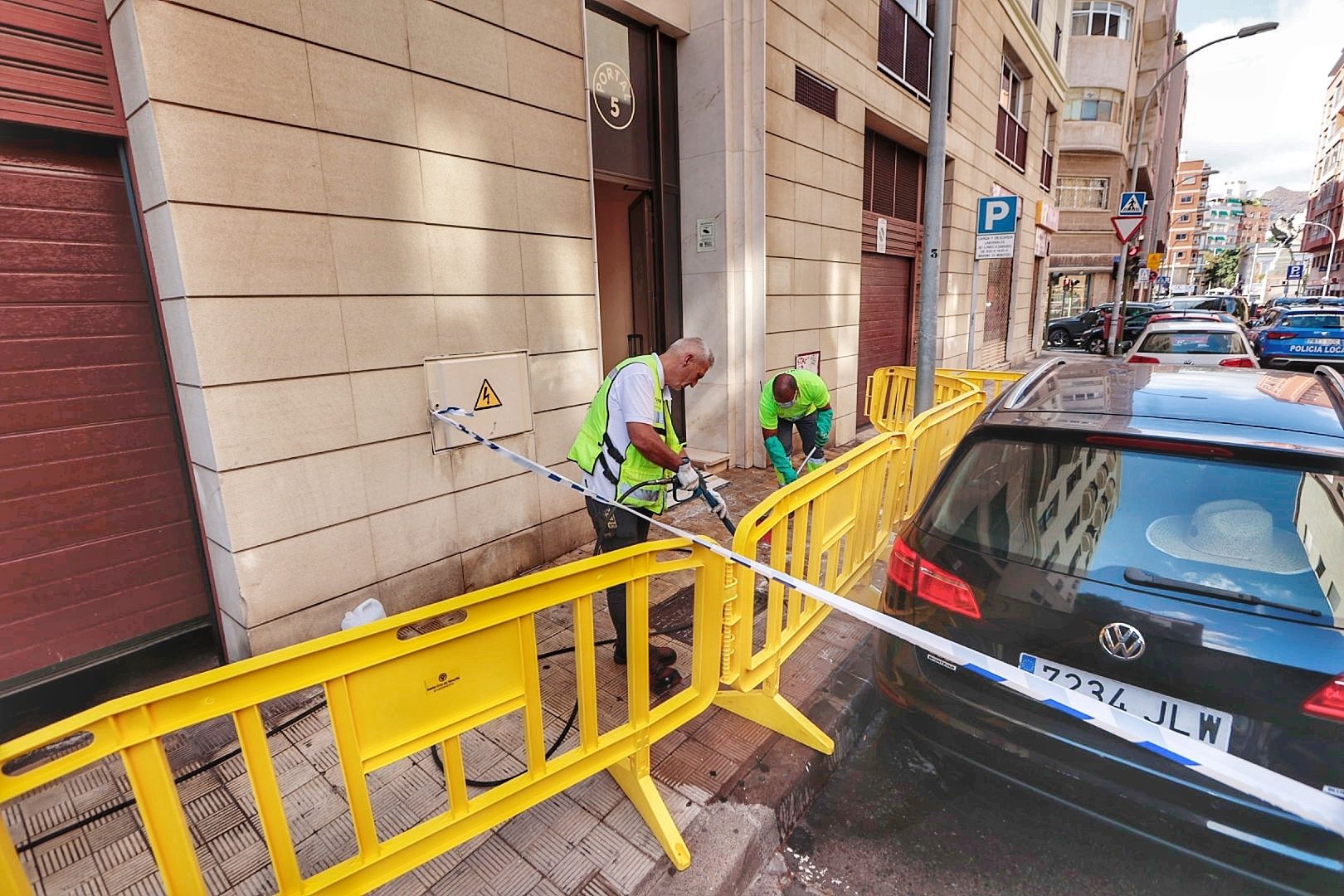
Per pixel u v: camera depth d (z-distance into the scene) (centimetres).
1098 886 210
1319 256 7481
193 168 253
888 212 913
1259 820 171
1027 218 1530
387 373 325
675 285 621
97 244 269
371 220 312
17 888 113
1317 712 164
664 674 290
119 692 289
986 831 236
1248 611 176
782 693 296
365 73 303
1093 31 2433
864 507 327
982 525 227
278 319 282
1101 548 202
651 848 209
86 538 277
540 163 390
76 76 249
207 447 273
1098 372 297
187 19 247
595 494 268
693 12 566
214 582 303
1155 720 183
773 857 225
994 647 212
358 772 149
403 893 193
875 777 266
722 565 219
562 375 419
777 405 474
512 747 254
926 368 547
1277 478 192
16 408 256
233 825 218
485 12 352
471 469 369
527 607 170
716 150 578
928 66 899
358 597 325
